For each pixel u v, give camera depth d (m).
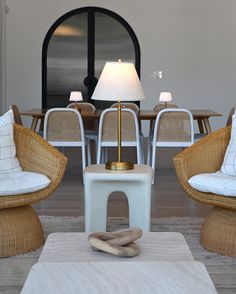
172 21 9.92
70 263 1.91
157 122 5.67
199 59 9.99
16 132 3.66
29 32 9.92
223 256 3.27
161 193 5.22
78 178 6.03
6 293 2.68
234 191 3.13
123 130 5.66
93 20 9.99
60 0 9.89
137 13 9.95
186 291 1.67
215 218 3.40
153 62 10.02
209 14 9.90
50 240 2.30
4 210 3.24
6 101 9.96
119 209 4.48
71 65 10.09
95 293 1.65
